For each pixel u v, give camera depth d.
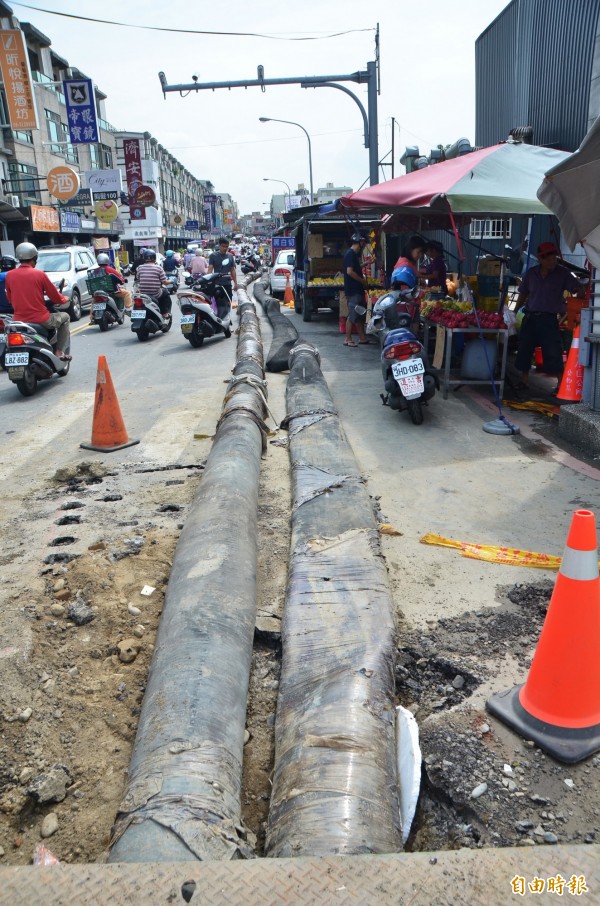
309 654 2.93
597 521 4.41
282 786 2.28
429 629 3.31
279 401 8.12
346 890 1.73
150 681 2.76
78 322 17.44
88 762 2.62
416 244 8.73
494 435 6.41
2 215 29.72
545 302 7.18
